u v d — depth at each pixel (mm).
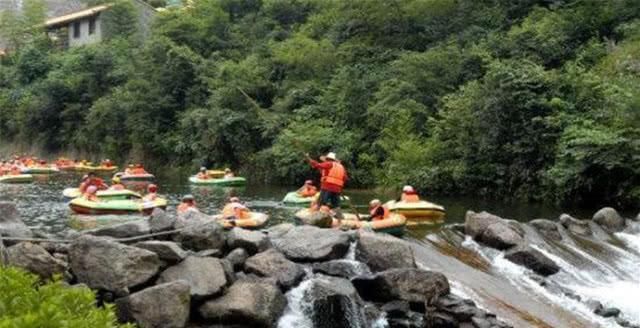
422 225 17141
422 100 28609
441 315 10195
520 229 15273
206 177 31625
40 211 19531
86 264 9359
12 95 54188
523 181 22828
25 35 62625
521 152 22625
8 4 70438
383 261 11219
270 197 24891
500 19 31766
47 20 64750
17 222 11320
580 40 28219
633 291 12883
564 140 21141
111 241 9477
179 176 37250
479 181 23984
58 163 41219
